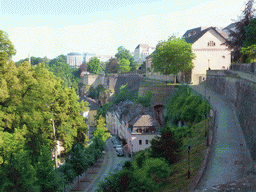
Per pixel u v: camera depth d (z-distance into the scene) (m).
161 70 67.06
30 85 33.22
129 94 107.81
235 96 38.75
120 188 28.31
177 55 62.97
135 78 118.88
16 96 31.42
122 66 163.62
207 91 54.28
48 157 28.09
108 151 66.56
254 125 25.44
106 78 157.38
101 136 68.31
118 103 105.62
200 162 24.84
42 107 34.69
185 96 53.47
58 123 45.12
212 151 26.28
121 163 53.41
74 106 49.06
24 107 30.69
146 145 54.91
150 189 25.14
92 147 55.00
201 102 43.06
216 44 71.12
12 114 29.47
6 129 29.83
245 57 48.94
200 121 40.03
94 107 119.38
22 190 23.12
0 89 27.69
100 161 57.66
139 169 28.83
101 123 80.31
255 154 23.31
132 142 54.69
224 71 49.09
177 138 31.56
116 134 87.50
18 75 32.53
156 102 71.00
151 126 55.22
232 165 22.91
